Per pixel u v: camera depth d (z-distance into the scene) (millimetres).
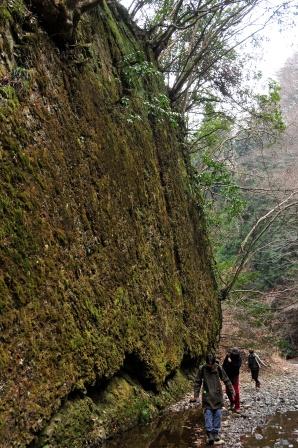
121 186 10445
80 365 7594
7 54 6891
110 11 12938
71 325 7484
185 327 13242
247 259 21734
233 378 10969
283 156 32312
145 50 15352
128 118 11500
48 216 7258
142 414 9203
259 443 8273
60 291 7312
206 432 8375
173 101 17688
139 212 11375
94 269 8602
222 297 19234
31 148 7031
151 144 13305
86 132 9133
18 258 6324
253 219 28141
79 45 9047
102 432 7777
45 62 7961
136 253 10680
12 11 7250
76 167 8469
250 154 31266
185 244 14750
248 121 21500
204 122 22250
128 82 11953
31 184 6879
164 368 10891
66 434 6867
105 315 8672
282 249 31375
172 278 12859
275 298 29359
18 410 5871
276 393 13453
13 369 5895
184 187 16266
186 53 19281
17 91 6906
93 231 8789
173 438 8398
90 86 9742
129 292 9906
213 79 20656
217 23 18438
